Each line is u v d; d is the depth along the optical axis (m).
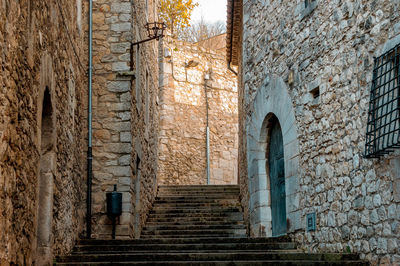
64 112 7.82
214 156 20.88
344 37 7.61
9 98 4.94
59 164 7.42
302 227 8.58
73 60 8.71
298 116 8.91
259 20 10.94
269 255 7.42
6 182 4.86
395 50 6.38
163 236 11.64
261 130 10.59
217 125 21.22
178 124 20.42
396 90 6.45
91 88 10.50
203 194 15.52
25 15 5.53
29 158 5.73
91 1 10.75
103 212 10.27
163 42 20.73
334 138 7.74
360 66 7.16
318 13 8.41
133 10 11.43
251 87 11.28
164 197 15.09
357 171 7.11
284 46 9.59
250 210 11.22
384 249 6.45
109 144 10.58
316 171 8.23
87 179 10.19
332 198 7.72
